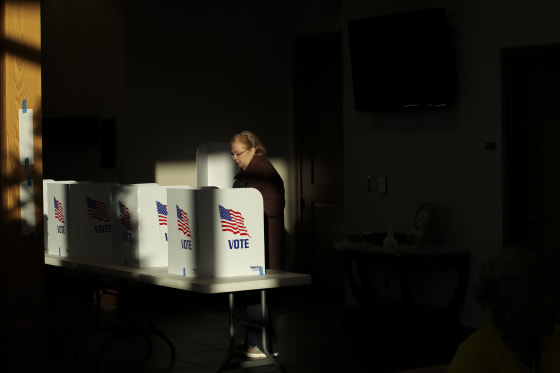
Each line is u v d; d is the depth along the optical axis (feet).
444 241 18.86
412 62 18.67
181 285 13.53
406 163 19.79
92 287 25.30
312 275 25.89
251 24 26.30
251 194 14.01
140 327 21.13
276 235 16.58
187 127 24.94
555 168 17.16
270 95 26.66
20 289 12.91
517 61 17.58
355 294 19.56
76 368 17.01
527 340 6.86
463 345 6.99
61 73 26.61
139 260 15.43
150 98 24.17
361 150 21.03
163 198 15.65
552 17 16.63
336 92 24.90
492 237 17.83
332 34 25.02
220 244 13.85
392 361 17.33
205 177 21.88
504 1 17.49
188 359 17.65
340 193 24.81
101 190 17.75
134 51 23.81
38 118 13.19
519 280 6.75
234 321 14.83
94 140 24.82
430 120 19.17
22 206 12.98
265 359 15.10
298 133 26.35
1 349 12.97
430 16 18.16
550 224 17.29
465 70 18.34
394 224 20.12
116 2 23.91
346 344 19.04
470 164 18.26
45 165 27.58
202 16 25.26
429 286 19.29
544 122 17.33
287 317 22.43
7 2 12.74
